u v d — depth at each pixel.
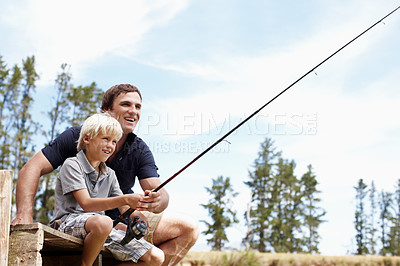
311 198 51.91
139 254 2.92
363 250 55.97
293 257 11.59
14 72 27.34
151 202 2.81
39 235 2.18
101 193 2.93
